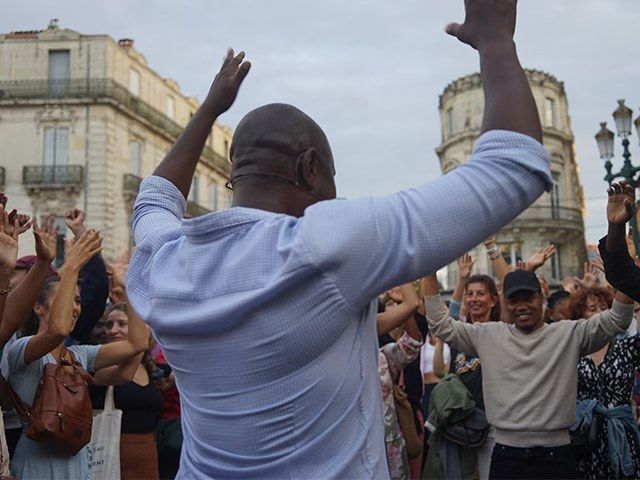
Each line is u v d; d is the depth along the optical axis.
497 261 5.63
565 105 35.59
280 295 1.24
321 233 1.20
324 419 1.28
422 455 5.82
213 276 1.32
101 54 30.05
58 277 3.84
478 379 4.80
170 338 1.38
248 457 1.30
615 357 4.29
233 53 1.87
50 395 3.27
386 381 4.73
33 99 29.77
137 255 1.56
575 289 6.36
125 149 31.06
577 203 38.34
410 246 1.19
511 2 1.36
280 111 1.48
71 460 3.39
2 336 3.05
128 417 4.45
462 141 33.34
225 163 40.41
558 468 3.93
